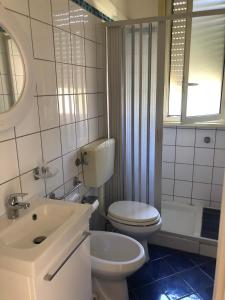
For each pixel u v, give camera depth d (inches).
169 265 80.1
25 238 45.1
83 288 49.0
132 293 69.6
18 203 45.8
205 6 95.2
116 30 78.6
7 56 43.1
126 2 95.7
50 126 57.1
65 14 59.4
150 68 79.1
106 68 82.5
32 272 32.9
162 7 94.3
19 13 45.3
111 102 84.4
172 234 87.4
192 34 95.7
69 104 64.2
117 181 90.0
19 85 45.9
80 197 73.7
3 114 42.0
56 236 38.6
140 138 85.4
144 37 78.7
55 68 57.2
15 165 47.5
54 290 38.5
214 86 102.7
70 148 66.4
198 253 84.9
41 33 51.5
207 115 103.4
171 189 114.0
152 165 86.9
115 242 66.9
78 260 45.7
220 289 23.0
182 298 67.8
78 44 66.2
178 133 106.3
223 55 100.1
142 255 59.9
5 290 36.0
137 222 71.7
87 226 49.1
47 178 57.1
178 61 102.7
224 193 21.7
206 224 99.1
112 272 56.7
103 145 76.4
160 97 79.4
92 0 71.4
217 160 103.7
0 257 34.3
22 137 48.7
